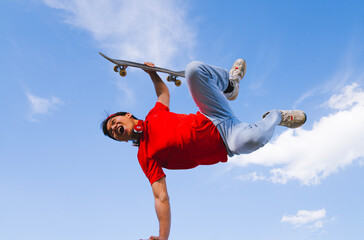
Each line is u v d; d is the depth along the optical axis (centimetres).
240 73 429
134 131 375
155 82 420
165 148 359
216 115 362
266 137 339
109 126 393
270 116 349
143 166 385
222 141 357
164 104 401
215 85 366
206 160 369
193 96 366
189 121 362
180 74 418
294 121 366
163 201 376
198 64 356
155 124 369
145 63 412
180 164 377
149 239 350
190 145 354
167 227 373
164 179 383
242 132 341
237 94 425
